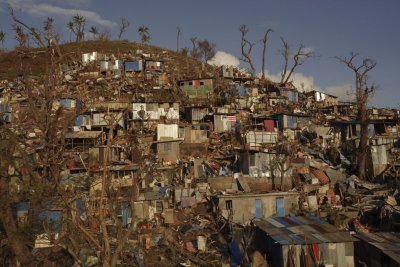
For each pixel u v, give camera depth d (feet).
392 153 135.13
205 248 80.53
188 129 146.61
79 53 218.18
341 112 190.49
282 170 118.11
